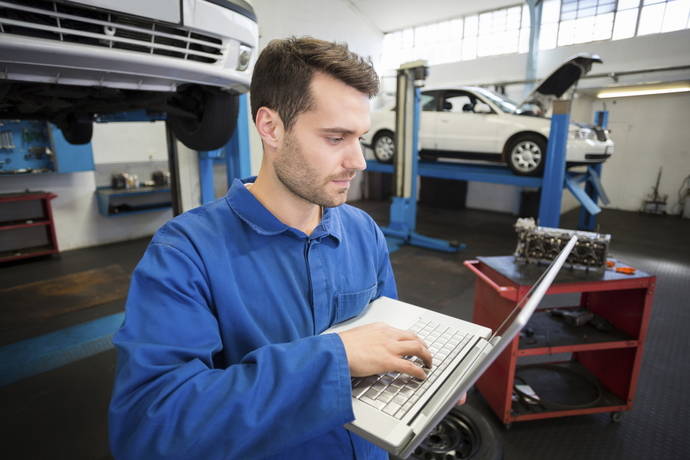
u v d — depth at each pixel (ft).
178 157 10.15
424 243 14.83
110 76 4.59
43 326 8.49
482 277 5.55
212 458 1.31
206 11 4.64
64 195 14.12
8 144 12.31
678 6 18.80
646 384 6.64
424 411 1.61
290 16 19.39
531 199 20.61
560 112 11.24
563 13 22.04
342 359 1.51
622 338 5.60
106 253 14.11
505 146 15.20
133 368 1.43
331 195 1.74
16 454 5.05
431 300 10.09
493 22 24.23
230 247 1.87
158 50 4.56
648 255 14.32
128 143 15.31
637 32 20.07
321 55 1.56
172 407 1.34
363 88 1.62
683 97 21.18
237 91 6.25
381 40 27.45
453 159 17.46
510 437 5.50
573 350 5.42
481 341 2.14
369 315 2.38
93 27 3.95
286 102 1.61
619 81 19.90
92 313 9.11
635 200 23.58
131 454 1.31
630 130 23.21
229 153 9.64
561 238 5.57
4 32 3.49
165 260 1.63
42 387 6.40
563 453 5.22
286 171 1.72
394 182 15.23
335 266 2.17
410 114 14.14
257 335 1.79
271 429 1.38
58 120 8.10
